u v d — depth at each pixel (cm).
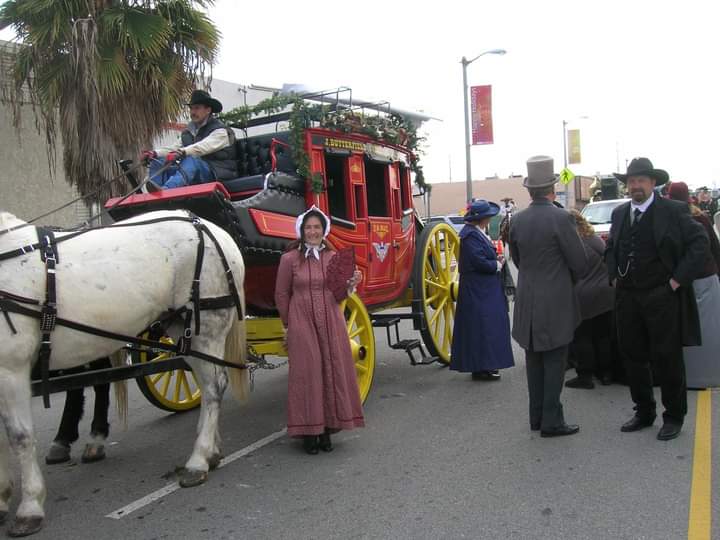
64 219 1207
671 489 404
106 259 407
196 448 459
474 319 693
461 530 362
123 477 472
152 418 630
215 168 618
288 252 509
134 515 404
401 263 738
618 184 1733
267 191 549
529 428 540
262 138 662
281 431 570
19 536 375
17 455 373
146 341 430
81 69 884
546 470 445
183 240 445
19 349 368
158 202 510
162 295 434
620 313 509
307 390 488
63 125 910
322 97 655
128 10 888
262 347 557
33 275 375
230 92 1645
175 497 429
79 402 513
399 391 680
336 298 500
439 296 787
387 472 456
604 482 419
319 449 507
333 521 382
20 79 913
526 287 514
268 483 447
